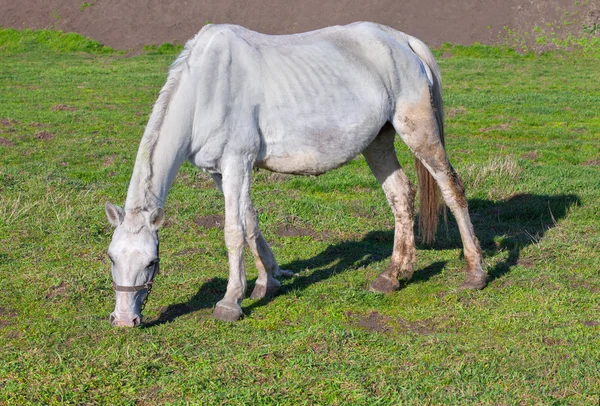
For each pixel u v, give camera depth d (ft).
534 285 17.98
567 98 51.60
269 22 91.25
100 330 15.47
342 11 91.09
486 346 14.43
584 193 26.22
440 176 18.19
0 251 20.71
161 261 20.16
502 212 24.90
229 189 16.06
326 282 18.61
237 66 16.07
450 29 85.25
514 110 47.65
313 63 16.80
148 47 86.53
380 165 18.88
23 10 94.07
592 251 20.17
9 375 13.35
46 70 69.10
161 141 15.43
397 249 18.45
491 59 76.64
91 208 24.84
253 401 12.30
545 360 13.67
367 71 17.28
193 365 13.75
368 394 12.49
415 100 17.80
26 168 30.40
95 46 86.53
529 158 34.04
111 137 38.88
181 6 94.17
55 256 20.54
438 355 13.99
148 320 16.22
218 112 15.76
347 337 14.88
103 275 18.94
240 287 16.31
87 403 12.46
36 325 15.85
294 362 13.74
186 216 24.11
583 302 16.76
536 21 84.84
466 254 18.06
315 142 16.90
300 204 25.25
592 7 85.51
